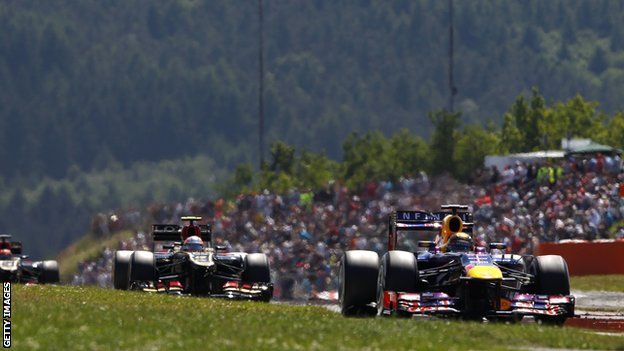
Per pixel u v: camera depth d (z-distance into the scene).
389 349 56.34
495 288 75.00
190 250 108.69
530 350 60.12
